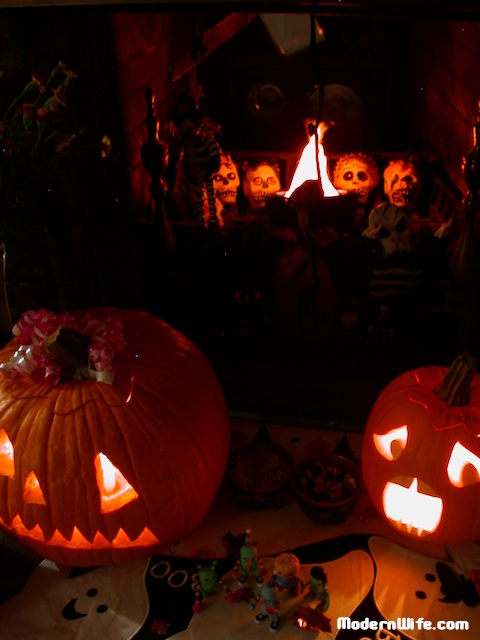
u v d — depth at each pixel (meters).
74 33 1.67
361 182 2.28
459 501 1.51
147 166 2.07
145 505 1.49
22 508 1.47
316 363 2.13
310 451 1.92
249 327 2.21
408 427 1.53
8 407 1.48
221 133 2.56
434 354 2.11
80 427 1.43
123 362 1.54
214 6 1.60
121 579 1.61
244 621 1.50
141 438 1.46
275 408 2.05
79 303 2.03
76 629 1.50
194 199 2.25
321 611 1.50
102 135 1.81
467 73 2.05
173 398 1.52
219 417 1.63
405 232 2.06
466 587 1.55
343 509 1.66
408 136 2.64
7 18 1.64
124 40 1.91
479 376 1.62
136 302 2.06
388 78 2.54
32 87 1.57
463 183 2.14
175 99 2.38
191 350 1.67
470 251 1.77
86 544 1.54
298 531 1.70
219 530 1.71
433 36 2.30
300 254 2.14
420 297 2.17
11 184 1.57
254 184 2.32
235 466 1.78
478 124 1.85
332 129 2.43
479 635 1.45
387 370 2.08
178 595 1.56
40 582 1.61
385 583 1.56
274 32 2.36
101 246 1.95
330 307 2.18
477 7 1.42
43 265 2.00
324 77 2.54
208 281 2.26
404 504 1.60
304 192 1.98
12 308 2.11
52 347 1.45
